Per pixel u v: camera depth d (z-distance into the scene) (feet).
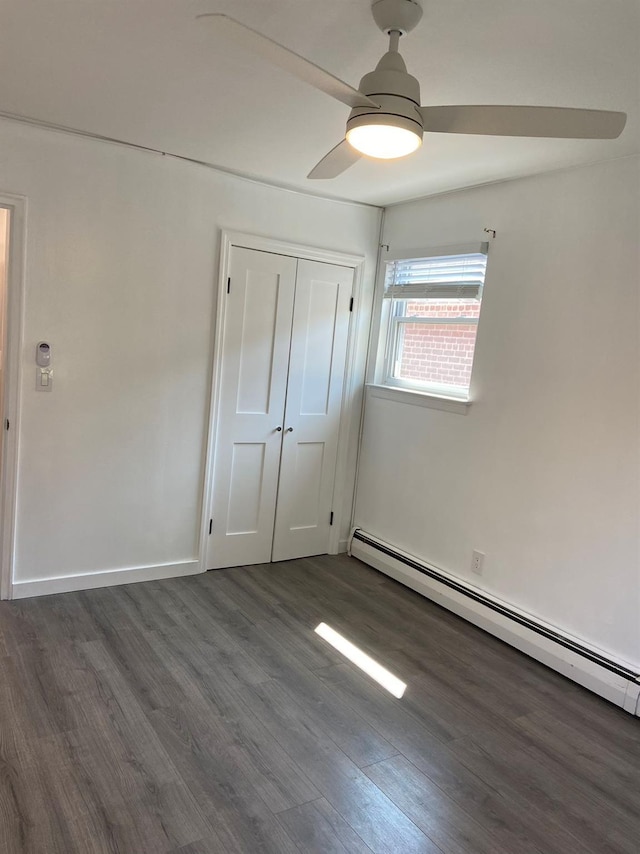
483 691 9.00
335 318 13.20
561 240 9.72
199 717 7.78
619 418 8.97
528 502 10.30
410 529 12.77
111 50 6.75
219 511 12.46
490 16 5.40
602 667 9.07
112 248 10.43
